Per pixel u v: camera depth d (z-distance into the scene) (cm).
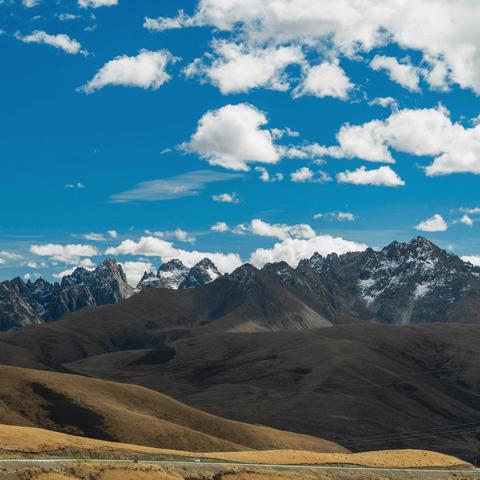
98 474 10712
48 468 10619
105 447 12962
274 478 12025
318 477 12544
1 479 9888
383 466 13938
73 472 10694
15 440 12250
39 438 12650
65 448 12262
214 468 12100
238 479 11694
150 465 11544
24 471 10250
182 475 11575
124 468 11094
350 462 13962
